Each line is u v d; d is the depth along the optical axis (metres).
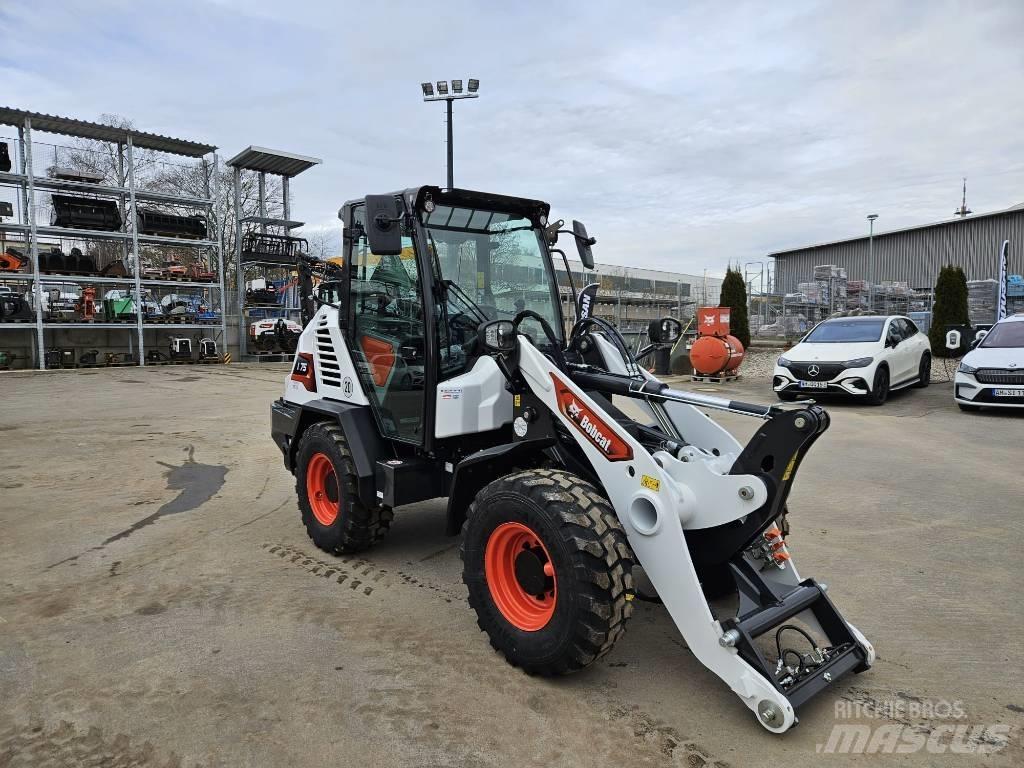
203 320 23.20
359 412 4.53
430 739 2.70
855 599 4.07
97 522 5.49
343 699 2.97
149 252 29.09
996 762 2.60
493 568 3.29
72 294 24.41
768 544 3.35
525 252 4.51
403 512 5.77
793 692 2.77
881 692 3.08
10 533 5.21
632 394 3.48
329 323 4.91
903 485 6.65
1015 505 5.98
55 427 9.91
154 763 2.55
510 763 2.56
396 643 3.48
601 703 2.95
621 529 2.98
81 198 21.28
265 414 11.26
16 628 3.64
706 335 15.62
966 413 11.02
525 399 3.61
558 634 2.95
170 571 4.46
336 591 4.14
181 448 8.45
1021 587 4.25
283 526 5.41
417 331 4.11
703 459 3.21
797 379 12.04
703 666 3.28
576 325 4.25
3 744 2.66
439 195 3.99
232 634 3.58
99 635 3.57
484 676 3.17
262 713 2.87
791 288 46.19
